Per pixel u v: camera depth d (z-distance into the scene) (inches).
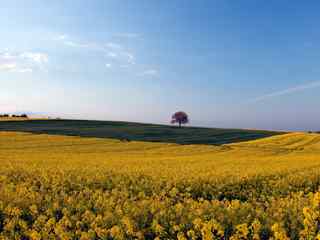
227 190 631.8
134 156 1542.8
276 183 669.9
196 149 2016.5
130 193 527.2
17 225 318.0
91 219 315.9
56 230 283.4
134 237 287.6
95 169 824.3
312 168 950.4
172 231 291.1
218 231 274.8
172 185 623.2
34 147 1884.8
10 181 635.5
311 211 300.8
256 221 282.2
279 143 2529.5
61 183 610.9
